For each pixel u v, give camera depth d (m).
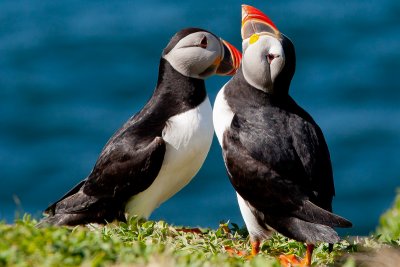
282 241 9.25
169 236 8.97
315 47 30.36
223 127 8.93
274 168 8.45
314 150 8.66
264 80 8.85
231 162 8.65
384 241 9.47
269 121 8.73
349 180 23.33
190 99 9.74
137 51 29.95
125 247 7.66
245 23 9.16
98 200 9.52
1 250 7.02
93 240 7.59
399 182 23.17
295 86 27.91
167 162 9.51
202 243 8.84
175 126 9.54
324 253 8.89
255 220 8.70
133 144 9.45
